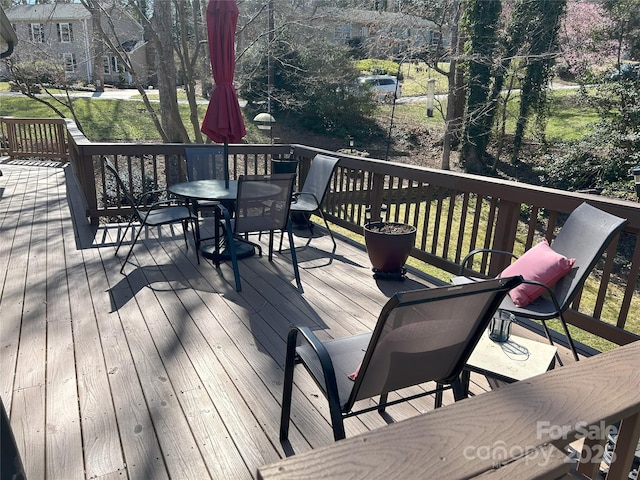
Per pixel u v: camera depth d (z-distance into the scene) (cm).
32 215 562
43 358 251
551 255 251
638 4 1107
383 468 81
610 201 270
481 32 1282
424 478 79
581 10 1180
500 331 223
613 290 813
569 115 1359
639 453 180
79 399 217
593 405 101
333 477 78
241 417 209
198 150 534
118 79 2530
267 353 263
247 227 373
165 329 288
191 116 1261
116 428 199
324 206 580
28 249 436
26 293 337
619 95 1082
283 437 194
